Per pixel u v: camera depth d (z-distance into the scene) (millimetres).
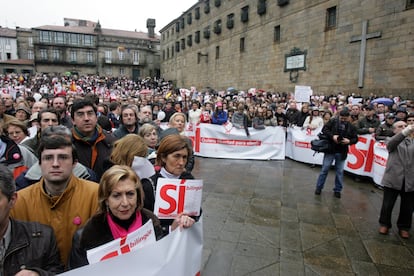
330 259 3398
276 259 3367
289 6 22375
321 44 19438
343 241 3842
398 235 4051
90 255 1535
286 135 9305
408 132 3779
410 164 3857
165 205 2098
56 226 1875
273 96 17562
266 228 4160
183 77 46594
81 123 2885
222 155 9117
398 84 14672
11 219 1574
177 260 1920
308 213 4746
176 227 2023
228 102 13586
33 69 62344
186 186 2119
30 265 1523
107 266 1534
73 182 1965
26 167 2670
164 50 56719
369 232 4125
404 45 14336
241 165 8133
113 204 1682
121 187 1680
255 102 14078
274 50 24422
